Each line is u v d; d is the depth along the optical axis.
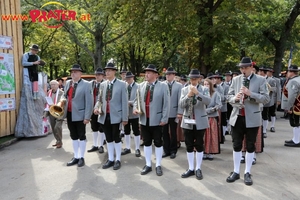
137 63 27.95
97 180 4.58
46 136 8.17
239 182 4.42
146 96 4.86
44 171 5.06
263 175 4.73
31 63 7.90
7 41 7.47
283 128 9.21
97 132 6.46
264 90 4.27
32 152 6.41
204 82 5.66
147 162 4.96
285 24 14.50
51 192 4.14
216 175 4.74
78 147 5.54
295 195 3.95
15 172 5.03
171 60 23.41
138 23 11.76
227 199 3.82
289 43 14.70
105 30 18.48
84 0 16.52
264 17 14.65
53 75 34.62
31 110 7.85
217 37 11.16
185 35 12.34
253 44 16.16
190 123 4.46
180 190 4.13
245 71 4.38
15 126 7.75
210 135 5.54
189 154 4.71
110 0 11.95
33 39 22.06
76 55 27.67
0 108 7.29
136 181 4.51
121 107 5.20
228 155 5.98
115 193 4.07
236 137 4.47
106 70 5.24
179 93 5.92
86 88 5.34
